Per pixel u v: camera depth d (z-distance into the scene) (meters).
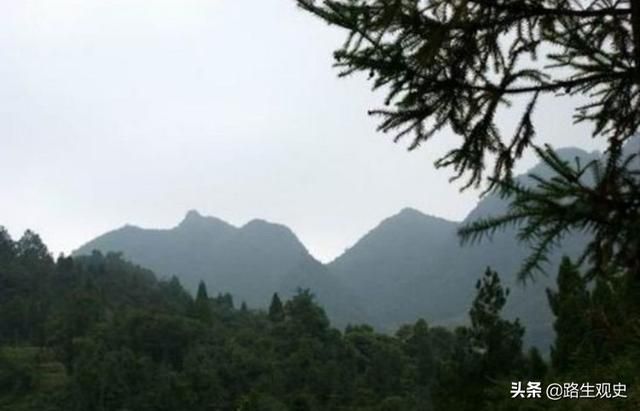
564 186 2.88
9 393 104.31
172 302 157.75
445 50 3.33
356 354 110.00
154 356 113.94
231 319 139.50
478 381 21.09
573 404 8.74
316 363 99.88
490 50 3.33
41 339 128.38
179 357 113.81
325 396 90.38
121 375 98.12
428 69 3.31
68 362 116.44
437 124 3.47
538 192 2.87
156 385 97.50
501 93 3.37
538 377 17.03
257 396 83.56
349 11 3.20
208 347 112.12
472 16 3.22
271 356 107.31
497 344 21.59
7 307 135.38
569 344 14.43
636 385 7.82
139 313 121.69
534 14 3.22
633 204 2.89
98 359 105.50
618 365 8.09
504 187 2.95
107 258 192.12
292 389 94.25
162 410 92.56
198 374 97.06
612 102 3.35
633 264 3.02
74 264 166.25
